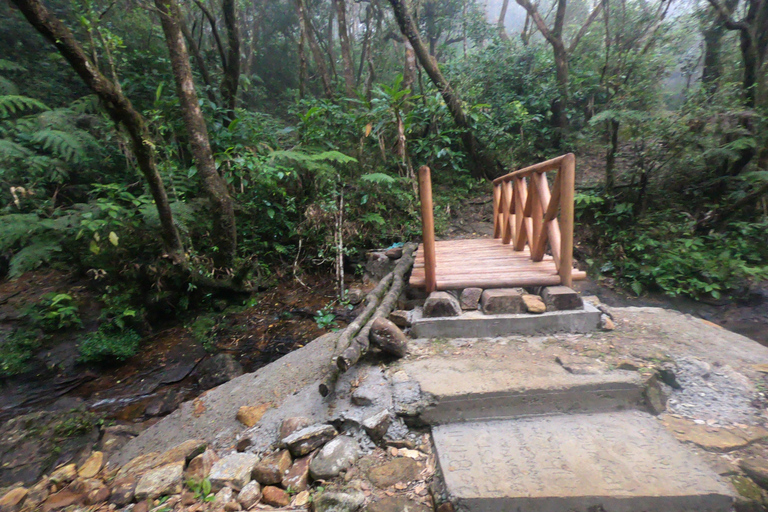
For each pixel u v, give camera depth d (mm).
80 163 5645
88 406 3580
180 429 2826
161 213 4340
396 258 5535
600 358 2496
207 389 3783
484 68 8695
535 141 8031
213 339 4656
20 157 5094
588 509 1671
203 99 5957
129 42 7211
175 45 4559
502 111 7832
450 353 2721
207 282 5035
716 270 4867
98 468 2582
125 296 4668
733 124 5578
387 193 6457
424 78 8477
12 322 4305
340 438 2221
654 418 2145
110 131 5762
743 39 5668
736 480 1740
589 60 7910
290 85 12398
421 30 11039
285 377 3047
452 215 6898
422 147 7102
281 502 1960
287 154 5391
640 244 5473
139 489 2137
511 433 2107
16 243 4895
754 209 5590
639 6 7754
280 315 5059
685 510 1640
